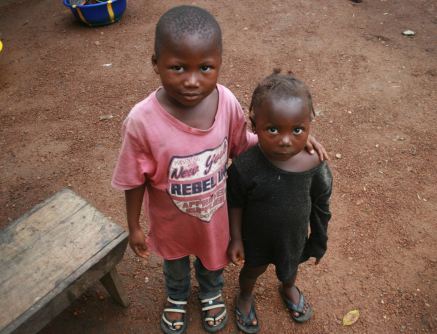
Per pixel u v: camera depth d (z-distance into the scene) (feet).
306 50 14.34
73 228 6.06
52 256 5.73
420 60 13.69
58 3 18.26
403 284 7.69
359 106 11.89
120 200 9.39
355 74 13.16
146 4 17.80
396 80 12.86
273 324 7.18
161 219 5.53
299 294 7.27
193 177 4.92
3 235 5.96
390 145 10.61
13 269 5.57
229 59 13.94
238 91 12.55
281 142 4.54
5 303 5.23
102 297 7.51
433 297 7.50
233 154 5.68
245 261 6.15
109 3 15.56
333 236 8.50
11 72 13.87
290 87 4.51
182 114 4.60
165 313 7.07
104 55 14.53
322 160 5.07
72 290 5.57
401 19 15.98
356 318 7.22
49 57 14.55
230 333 7.07
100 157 10.52
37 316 5.23
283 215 5.24
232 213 5.74
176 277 6.55
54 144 10.93
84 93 12.76
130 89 12.86
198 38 3.92
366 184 9.61
